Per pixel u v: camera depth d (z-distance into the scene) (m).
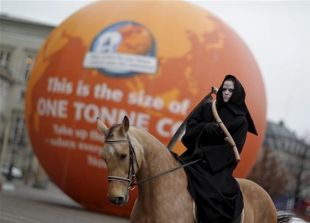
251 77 21.02
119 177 6.97
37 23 79.69
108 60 20.05
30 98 22.11
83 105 20.12
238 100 7.91
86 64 20.36
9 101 78.56
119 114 19.64
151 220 7.35
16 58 79.75
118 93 19.73
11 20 79.75
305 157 75.88
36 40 80.00
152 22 20.58
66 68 20.73
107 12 21.28
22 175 61.50
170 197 7.37
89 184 20.61
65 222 16.98
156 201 7.34
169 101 19.56
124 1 21.72
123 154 6.99
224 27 21.81
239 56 20.98
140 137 7.40
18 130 77.75
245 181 8.82
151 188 7.37
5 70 78.12
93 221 18.23
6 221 15.77
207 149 7.69
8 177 43.00
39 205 22.47
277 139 107.62
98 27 20.86
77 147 20.27
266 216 8.70
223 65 20.30
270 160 58.72
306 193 71.75
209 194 7.47
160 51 20.00
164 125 19.47
